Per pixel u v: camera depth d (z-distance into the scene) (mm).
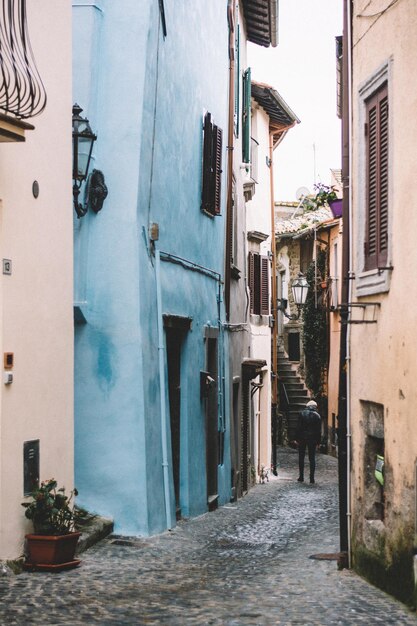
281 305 32625
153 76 12656
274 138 30219
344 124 10508
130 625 6727
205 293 16562
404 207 8234
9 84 8125
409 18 8203
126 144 12094
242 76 22766
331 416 31844
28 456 8859
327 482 24078
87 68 11938
